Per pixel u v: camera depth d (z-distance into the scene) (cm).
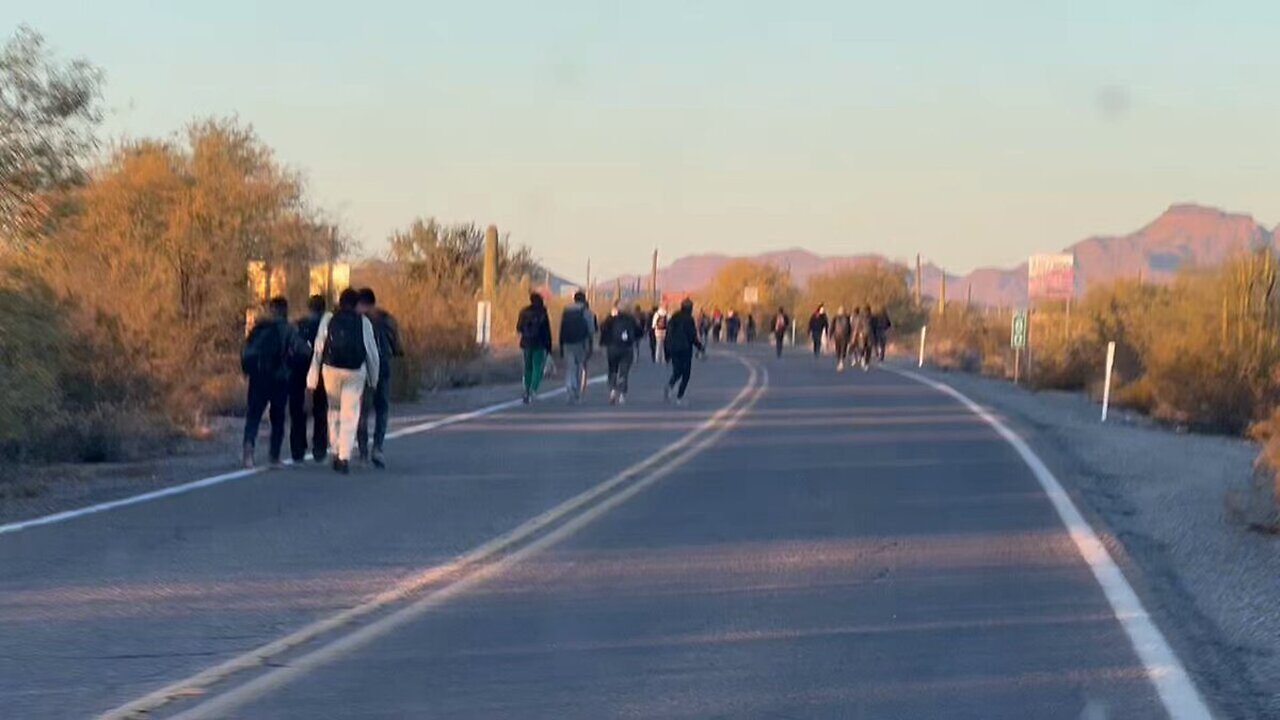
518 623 1352
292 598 1443
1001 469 2591
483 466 2523
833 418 3622
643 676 1169
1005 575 1605
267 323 2445
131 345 2934
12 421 2294
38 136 2523
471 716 1052
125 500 2062
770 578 1573
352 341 2359
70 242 2898
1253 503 1998
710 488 2280
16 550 1669
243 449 2512
